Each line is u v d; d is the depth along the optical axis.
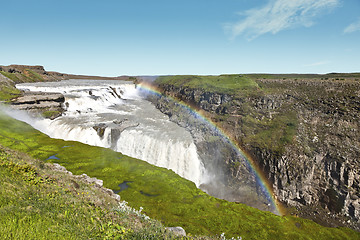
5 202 11.14
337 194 41.69
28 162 20.94
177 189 41.00
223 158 55.47
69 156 49.78
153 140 60.53
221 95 77.94
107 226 12.37
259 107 67.31
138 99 121.75
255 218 35.12
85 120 72.69
